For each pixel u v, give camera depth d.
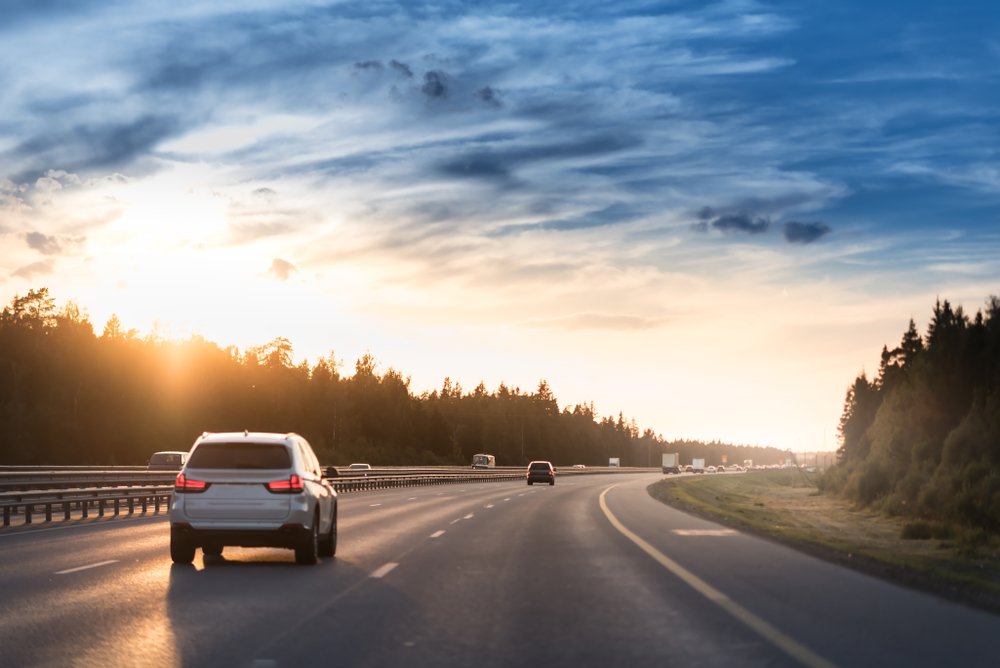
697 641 10.19
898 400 56.00
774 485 125.31
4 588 14.15
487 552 20.27
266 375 174.50
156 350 142.12
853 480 62.69
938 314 52.97
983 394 44.66
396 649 9.71
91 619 11.45
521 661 9.16
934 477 42.12
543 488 70.44
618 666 8.96
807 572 16.70
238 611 12.11
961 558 25.02
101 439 114.19
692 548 21.42
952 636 10.59
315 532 17.89
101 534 24.27
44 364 114.19
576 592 14.01
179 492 17.53
